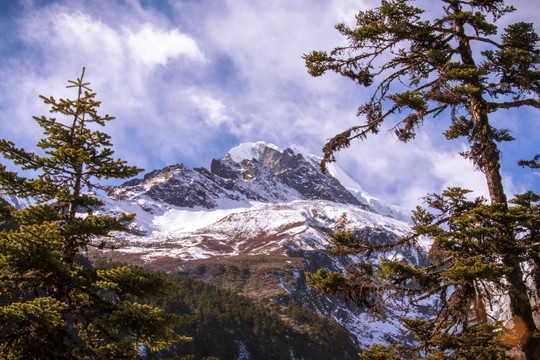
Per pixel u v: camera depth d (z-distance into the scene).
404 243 12.41
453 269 10.65
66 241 13.80
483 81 12.28
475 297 11.32
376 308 11.68
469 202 12.28
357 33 13.03
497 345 10.40
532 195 13.64
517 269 11.23
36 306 10.99
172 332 13.32
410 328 11.96
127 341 12.82
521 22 13.00
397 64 13.69
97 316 12.84
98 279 13.86
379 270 11.73
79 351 12.92
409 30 12.81
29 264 12.38
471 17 12.71
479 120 12.60
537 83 11.72
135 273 12.99
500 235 11.57
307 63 13.91
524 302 10.94
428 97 12.41
